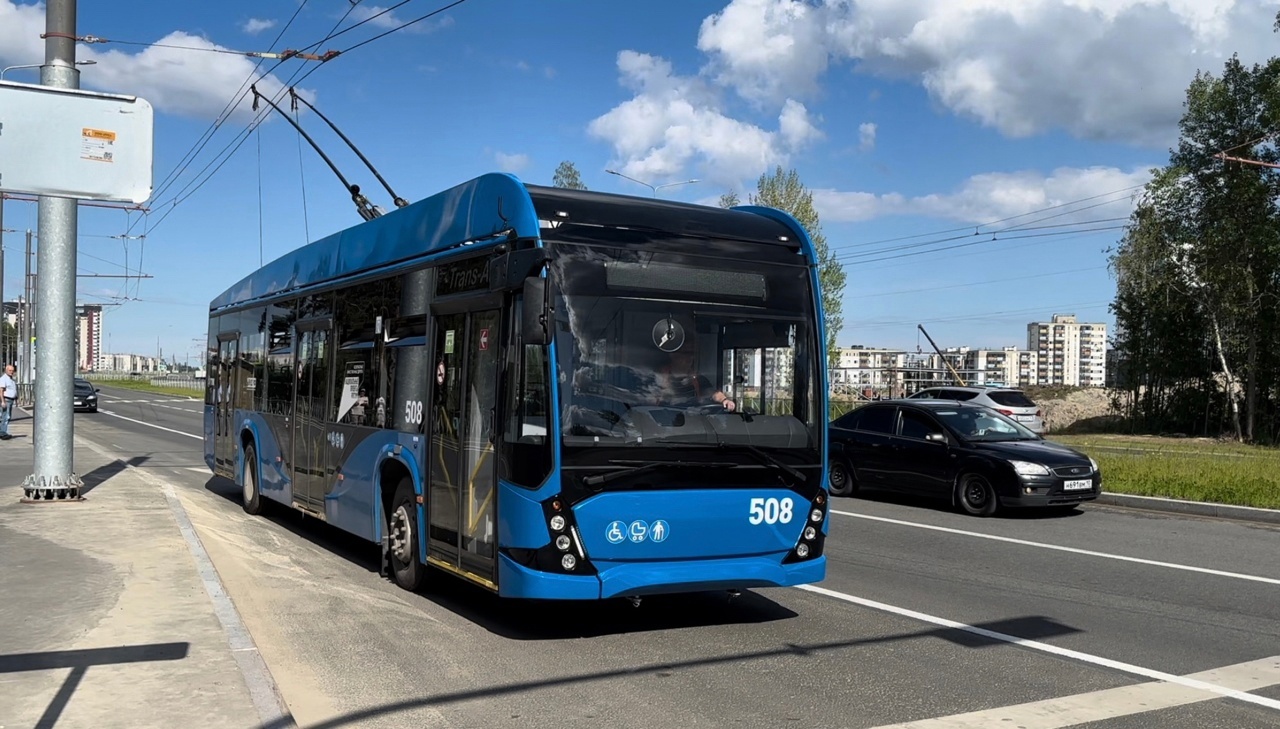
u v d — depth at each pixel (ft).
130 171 16.28
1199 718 17.67
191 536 32.99
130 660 19.12
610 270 22.30
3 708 16.35
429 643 22.65
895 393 162.40
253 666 18.85
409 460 27.53
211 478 62.59
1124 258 149.48
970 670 20.70
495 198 23.94
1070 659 21.63
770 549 23.16
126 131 16.26
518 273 21.74
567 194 23.22
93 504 40.57
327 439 34.35
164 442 95.25
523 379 22.09
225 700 16.90
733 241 24.03
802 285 24.50
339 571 31.63
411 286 28.27
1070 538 39.81
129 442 93.56
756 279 23.90
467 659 21.29
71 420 42.34
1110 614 26.18
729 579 22.62
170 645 20.16
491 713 17.67
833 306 168.04
